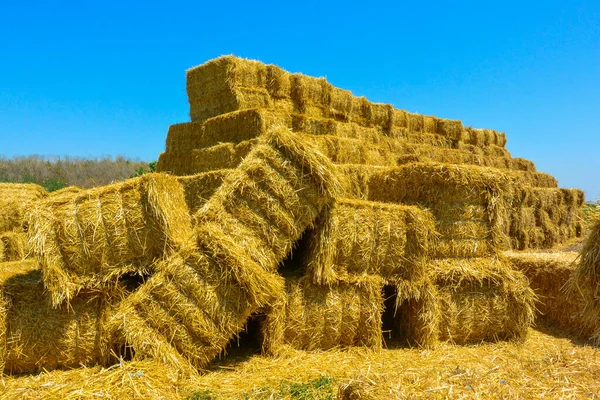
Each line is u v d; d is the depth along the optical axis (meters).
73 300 5.06
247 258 5.10
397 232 6.02
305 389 4.55
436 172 6.36
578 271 4.60
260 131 9.91
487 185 6.52
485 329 6.49
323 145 10.83
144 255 5.21
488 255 6.63
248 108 11.22
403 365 5.43
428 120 17.95
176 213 5.67
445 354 5.93
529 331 7.23
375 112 15.22
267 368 5.22
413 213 6.05
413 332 6.30
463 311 6.39
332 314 5.82
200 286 4.95
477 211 6.53
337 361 5.50
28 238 4.89
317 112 13.10
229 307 5.03
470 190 6.43
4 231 9.80
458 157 17.73
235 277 4.96
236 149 9.90
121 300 5.18
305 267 6.01
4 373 4.89
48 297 4.98
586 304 4.60
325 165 5.52
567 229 18.27
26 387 4.48
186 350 4.94
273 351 5.55
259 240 5.35
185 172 11.54
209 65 11.67
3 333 4.79
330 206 5.72
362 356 5.73
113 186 5.19
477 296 6.45
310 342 5.81
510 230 14.89
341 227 5.85
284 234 5.45
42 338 4.93
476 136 19.95
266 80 11.84
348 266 5.97
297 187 5.42
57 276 4.86
